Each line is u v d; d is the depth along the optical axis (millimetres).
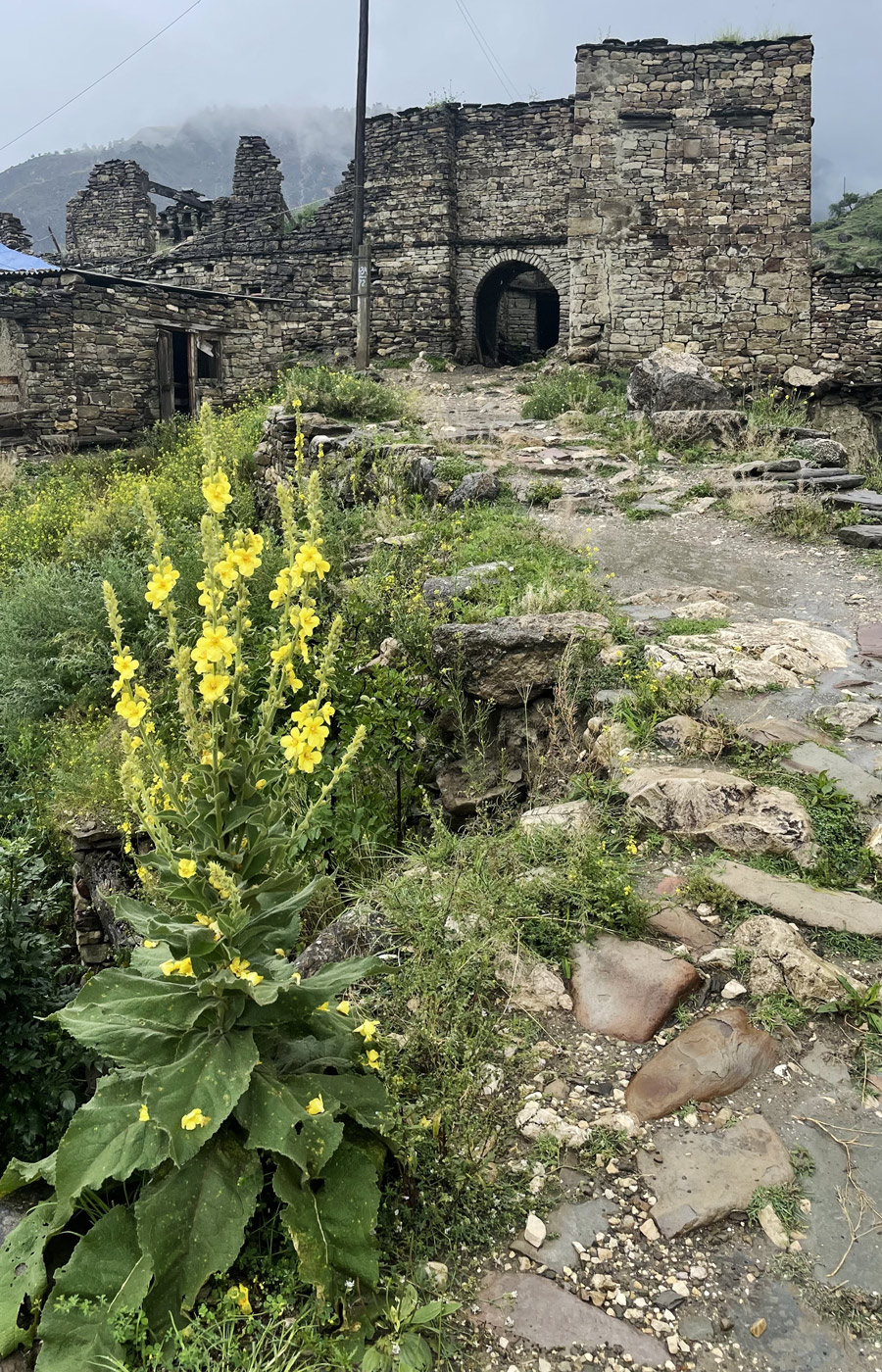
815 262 18625
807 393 18734
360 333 21609
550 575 7305
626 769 4621
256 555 2580
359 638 6938
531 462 11648
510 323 26047
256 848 2668
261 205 23078
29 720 8781
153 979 2668
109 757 7180
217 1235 2293
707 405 13336
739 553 8609
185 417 19094
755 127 18312
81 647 9125
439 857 4258
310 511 2771
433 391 18750
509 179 22016
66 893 6750
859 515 9109
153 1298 2219
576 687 5488
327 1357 2186
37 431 18234
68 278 18156
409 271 22219
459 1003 3197
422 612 6801
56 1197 2473
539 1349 2246
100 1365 2137
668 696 5184
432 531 8938
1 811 7453
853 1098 2893
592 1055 3096
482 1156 2689
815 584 7594
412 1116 2791
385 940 3656
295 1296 2330
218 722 2582
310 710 2598
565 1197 2625
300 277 22562
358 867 5246
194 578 9320
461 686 5945
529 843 4141
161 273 23828
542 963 3479
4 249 24766
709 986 3338
